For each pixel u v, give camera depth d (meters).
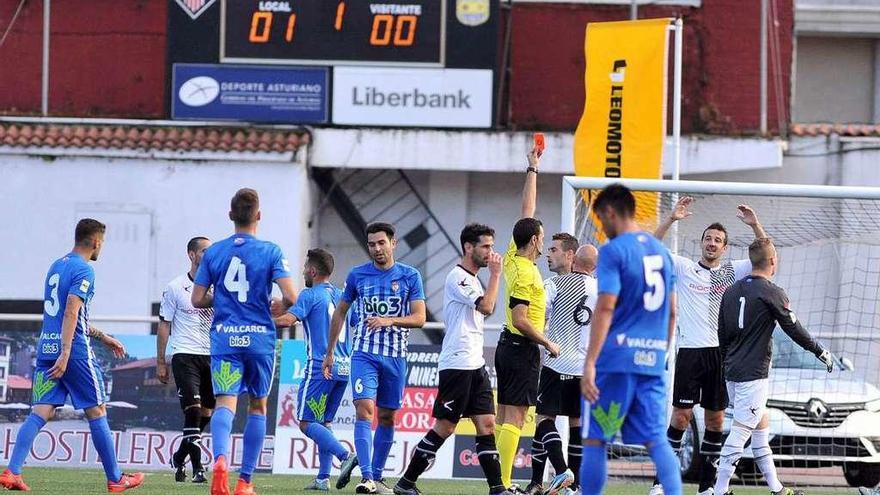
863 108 87.50
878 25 85.56
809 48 87.69
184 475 41.62
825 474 49.59
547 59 82.94
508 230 81.88
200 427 41.66
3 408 50.28
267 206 78.31
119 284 78.50
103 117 84.25
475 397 33.91
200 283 30.55
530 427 47.53
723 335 35.22
